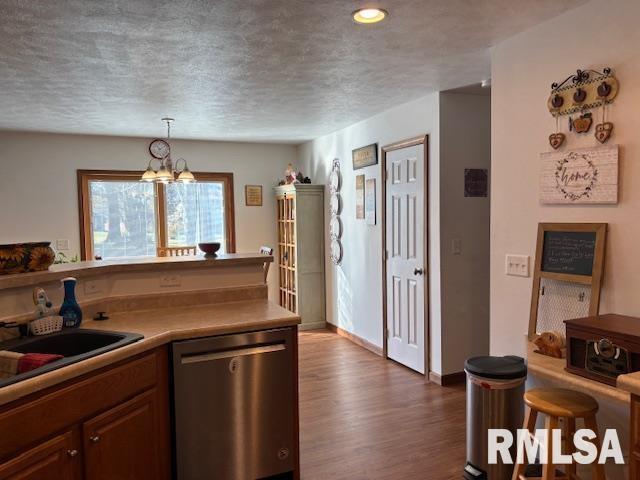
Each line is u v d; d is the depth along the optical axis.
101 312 2.58
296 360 2.49
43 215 5.26
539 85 2.43
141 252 5.75
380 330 4.71
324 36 2.50
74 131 5.16
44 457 1.63
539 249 2.41
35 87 3.37
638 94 2.00
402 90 3.67
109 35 2.42
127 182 5.66
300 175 5.95
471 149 3.87
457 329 3.89
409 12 2.22
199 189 6.03
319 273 5.92
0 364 1.80
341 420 3.25
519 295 2.60
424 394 3.69
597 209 2.18
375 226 4.70
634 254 2.03
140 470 2.06
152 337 2.11
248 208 6.27
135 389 2.03
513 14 2.28
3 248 2.14
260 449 2.41
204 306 2.82
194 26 2.33
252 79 3.27
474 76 3.28
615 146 2.08
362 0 2.09
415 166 4.05
